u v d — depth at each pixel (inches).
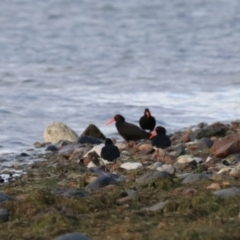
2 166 2559.1
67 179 2161.7
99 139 3014.3
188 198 1653.5
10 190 1925.4
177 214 1572.3
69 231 1485.0
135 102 4269.2
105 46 7347.4
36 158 2728.8
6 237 1461.6
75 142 2974.9
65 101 4291.3
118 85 5014.8
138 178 2018.9
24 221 1565.0
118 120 2994.6
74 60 6363.2
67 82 5167.3
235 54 6678.2
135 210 1627.7
